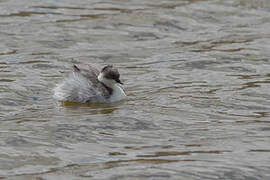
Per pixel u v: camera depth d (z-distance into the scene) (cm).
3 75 4078
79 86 3606
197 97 3662
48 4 5897
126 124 3183
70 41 4891
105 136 3009
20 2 5947
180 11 5672
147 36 5069
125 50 4719
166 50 4738
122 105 3534
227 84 3934
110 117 3294
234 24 5384
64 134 3031
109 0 6072
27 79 4019
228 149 2830
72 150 2830
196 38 5034
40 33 5047
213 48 4759
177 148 2838
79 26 5250
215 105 3509
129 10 5709
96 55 4584
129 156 2744
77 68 3672
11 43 4803
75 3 5956
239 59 4475
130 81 4025
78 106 3528
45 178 2519
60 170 2600
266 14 5631
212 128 3122
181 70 4266
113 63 4422
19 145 2883
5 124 3175
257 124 3183
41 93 3762
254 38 4997
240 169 2602
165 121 3231
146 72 4219
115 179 2503
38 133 3041
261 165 2645
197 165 2638
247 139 2959
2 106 3494
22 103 3566
